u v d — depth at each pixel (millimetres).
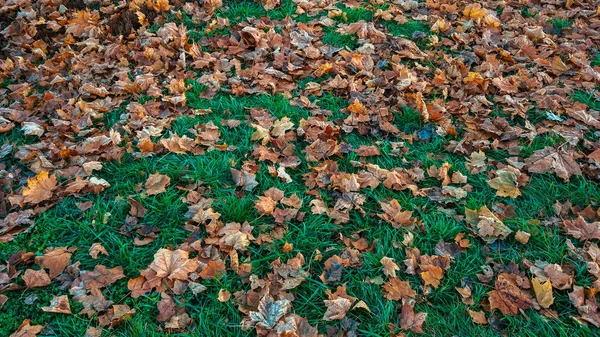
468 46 4754
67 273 2768
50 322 2545
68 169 3395
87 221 3053
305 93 4180
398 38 4773
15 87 4332
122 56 4652
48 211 3125
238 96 4176
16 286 2660
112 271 2762
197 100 4086
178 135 3717
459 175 3367
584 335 2465
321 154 3527
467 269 2803
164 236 2980
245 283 2721
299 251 2879
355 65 4414
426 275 2705
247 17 5098
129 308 2574
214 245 2900
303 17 5188
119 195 3217
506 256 2871
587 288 2646
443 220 3053
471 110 3959
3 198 3215
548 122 3840
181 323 2525
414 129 3852
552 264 2742
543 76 4340
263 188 3309
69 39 4875
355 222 3090
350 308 2607
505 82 4207
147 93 4137
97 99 4129
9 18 5211
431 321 2549
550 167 3387
